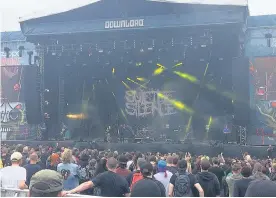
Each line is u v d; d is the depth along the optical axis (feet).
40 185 8.16
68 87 93.61
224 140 82.53
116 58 88.53
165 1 73.15
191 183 18.65
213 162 26.86
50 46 86.63
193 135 90.22
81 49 85.20
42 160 34.55
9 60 93.61
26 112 85.81
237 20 72.54
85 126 93.86
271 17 81.76
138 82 95.25
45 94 87.76
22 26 83.76
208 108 88.28
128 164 29.04
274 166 23.68
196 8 74.84
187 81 90.33
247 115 75.05
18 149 31.78
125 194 17.07
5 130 91.45
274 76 79.92
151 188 15.71
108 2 75.92
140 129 94.07
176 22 75.92
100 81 94.17
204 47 80.59
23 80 92.07
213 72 86.33
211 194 19.90
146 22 77.41
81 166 26.84
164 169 20.72
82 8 77.56
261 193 13.93
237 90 75.25
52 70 89.35
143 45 82.38
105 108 96.07
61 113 92.63
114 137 90.43
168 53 85.71
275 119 78.54
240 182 18.99
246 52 82.48
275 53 80.69
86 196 10.55
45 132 88.69
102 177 16.66
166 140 89.71
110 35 82.58
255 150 69.77
